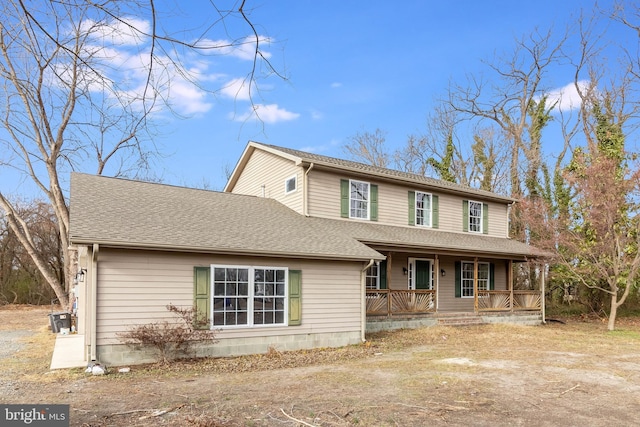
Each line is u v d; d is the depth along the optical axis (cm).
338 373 897
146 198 1262
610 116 2384
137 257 968
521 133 2881
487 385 802
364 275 1315
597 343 1370
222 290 1081
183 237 1025
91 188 1229
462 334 1495
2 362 998
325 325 1229
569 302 2378
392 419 600
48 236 3097
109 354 926
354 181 1662
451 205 1939
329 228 1445
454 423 590
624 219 1722
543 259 1928
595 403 698
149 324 963
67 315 1519
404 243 1518
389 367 962
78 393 723
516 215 2692
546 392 760
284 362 1016
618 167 1984
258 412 623
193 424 563
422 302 1653
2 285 3066
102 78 393
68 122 1653
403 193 1795
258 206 1513
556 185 2416
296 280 1186
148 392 730
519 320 1908
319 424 577
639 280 1925
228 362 998
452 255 1820
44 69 549
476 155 3112
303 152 1825
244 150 1867
